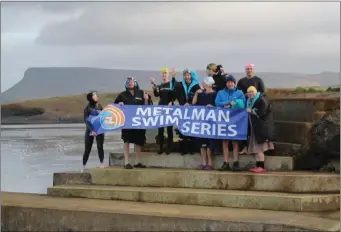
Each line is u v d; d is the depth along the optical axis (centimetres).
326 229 775
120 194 1054
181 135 1220
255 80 1144
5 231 981
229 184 1051
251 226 826
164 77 1210
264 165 1141
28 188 1505
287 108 1287
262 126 1084
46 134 3469
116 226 902
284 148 1209
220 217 862
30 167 1903
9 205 984
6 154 2344
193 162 1177
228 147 1189
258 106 1088
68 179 1175
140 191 1038
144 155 1217
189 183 1082
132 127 1165
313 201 944
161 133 1208
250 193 989
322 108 1227
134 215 891
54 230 945
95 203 1012
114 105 1190
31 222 963
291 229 802
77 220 927
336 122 1127
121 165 1258
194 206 980
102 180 1152
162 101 1203
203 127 1130
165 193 1018
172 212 909
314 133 1160
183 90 1180
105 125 1176
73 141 3119
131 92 1200
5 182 1595
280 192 1008
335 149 1109
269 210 941
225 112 1124
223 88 1181
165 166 1198
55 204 998
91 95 1196
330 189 1020
